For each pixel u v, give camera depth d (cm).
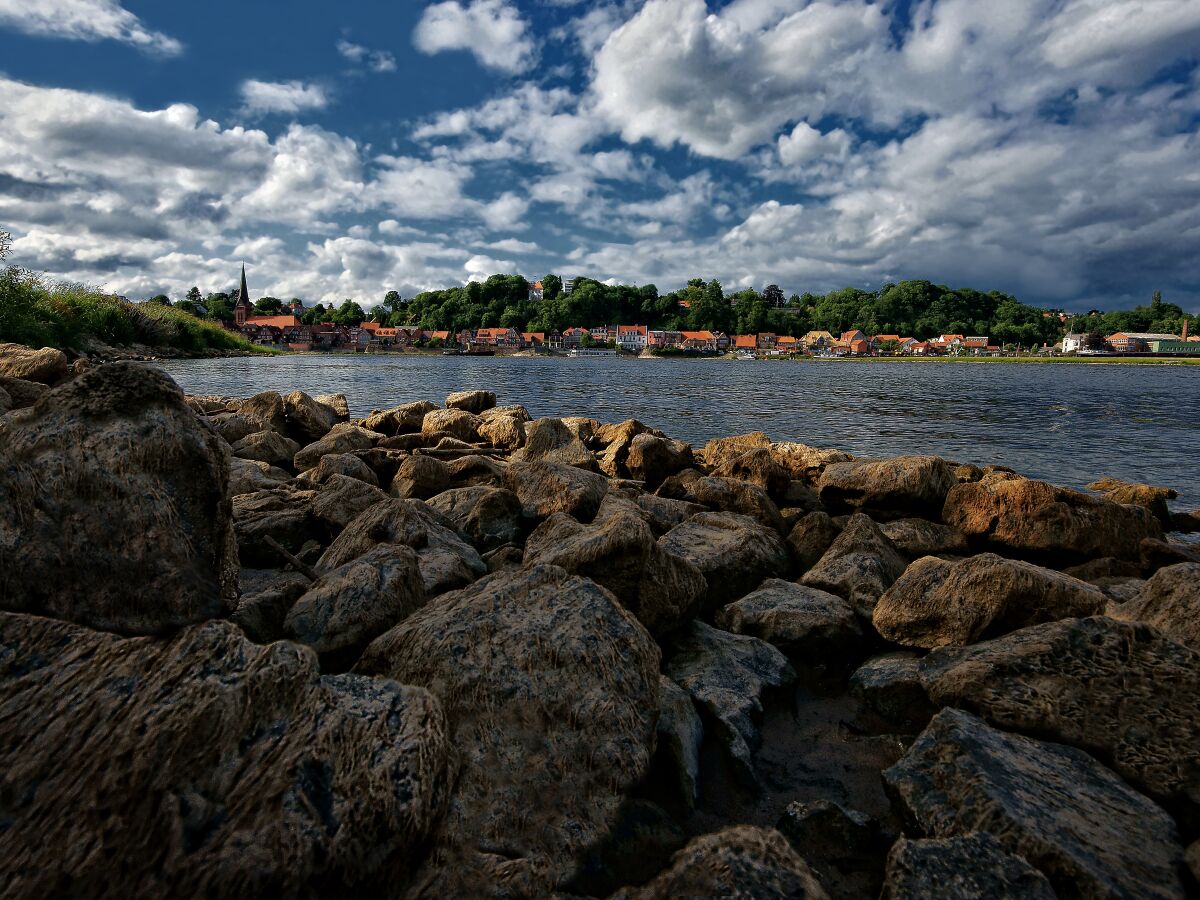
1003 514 1009
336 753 290
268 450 1381
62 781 266
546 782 383
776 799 441
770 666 588
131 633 370
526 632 443
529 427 1529
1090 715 451
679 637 620
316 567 728
